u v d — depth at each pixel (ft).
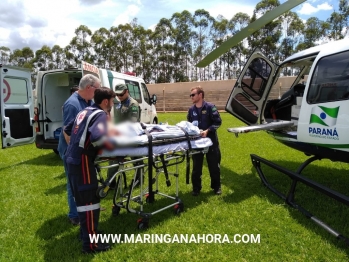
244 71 16.80
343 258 8.13
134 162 9.61
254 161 15.06
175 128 10.92
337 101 10.90
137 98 24.71
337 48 11.37
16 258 8.44
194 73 141.69
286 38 107.34
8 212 11.76
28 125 19.84
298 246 8.80
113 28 138.72
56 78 21.35
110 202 12.40
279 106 18.47
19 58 138.62
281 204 11.91
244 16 116.67
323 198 12.42
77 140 8.01
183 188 14.06
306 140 12.45
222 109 80.02
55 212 11.67
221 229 9.96
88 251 8.59
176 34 133.08
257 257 8.34
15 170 18.44
